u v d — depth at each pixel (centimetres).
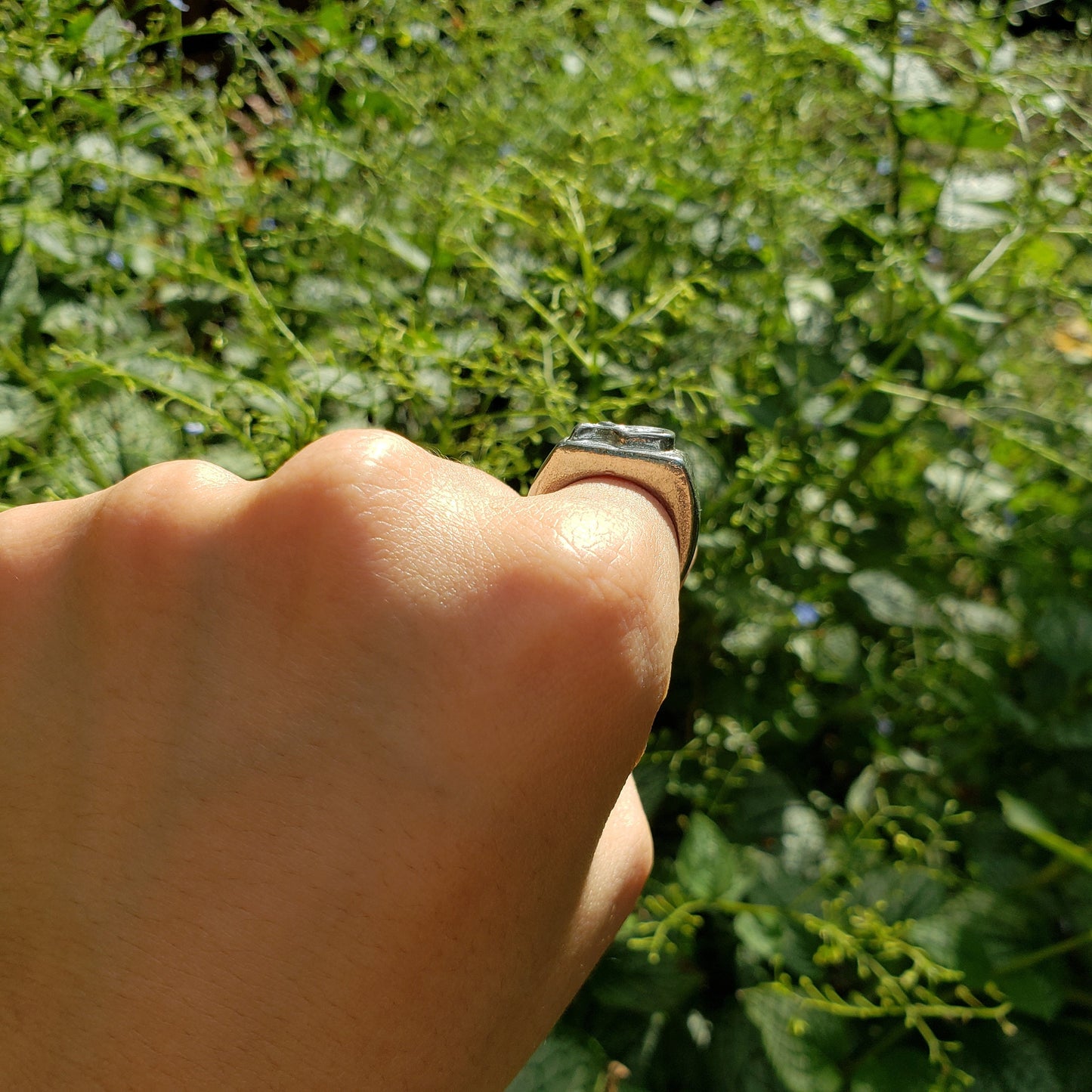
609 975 42
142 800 14
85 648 15
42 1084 14
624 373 46
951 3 56
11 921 15
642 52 61
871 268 50
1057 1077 43
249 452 38
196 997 14
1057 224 50
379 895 14
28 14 40
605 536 15
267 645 14
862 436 55
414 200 49
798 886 44
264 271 48
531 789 15
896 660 59
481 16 55
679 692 52
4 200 40
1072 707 56
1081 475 51
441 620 14
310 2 57
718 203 55
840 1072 42
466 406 46
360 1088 15
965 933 43
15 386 38
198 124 49
